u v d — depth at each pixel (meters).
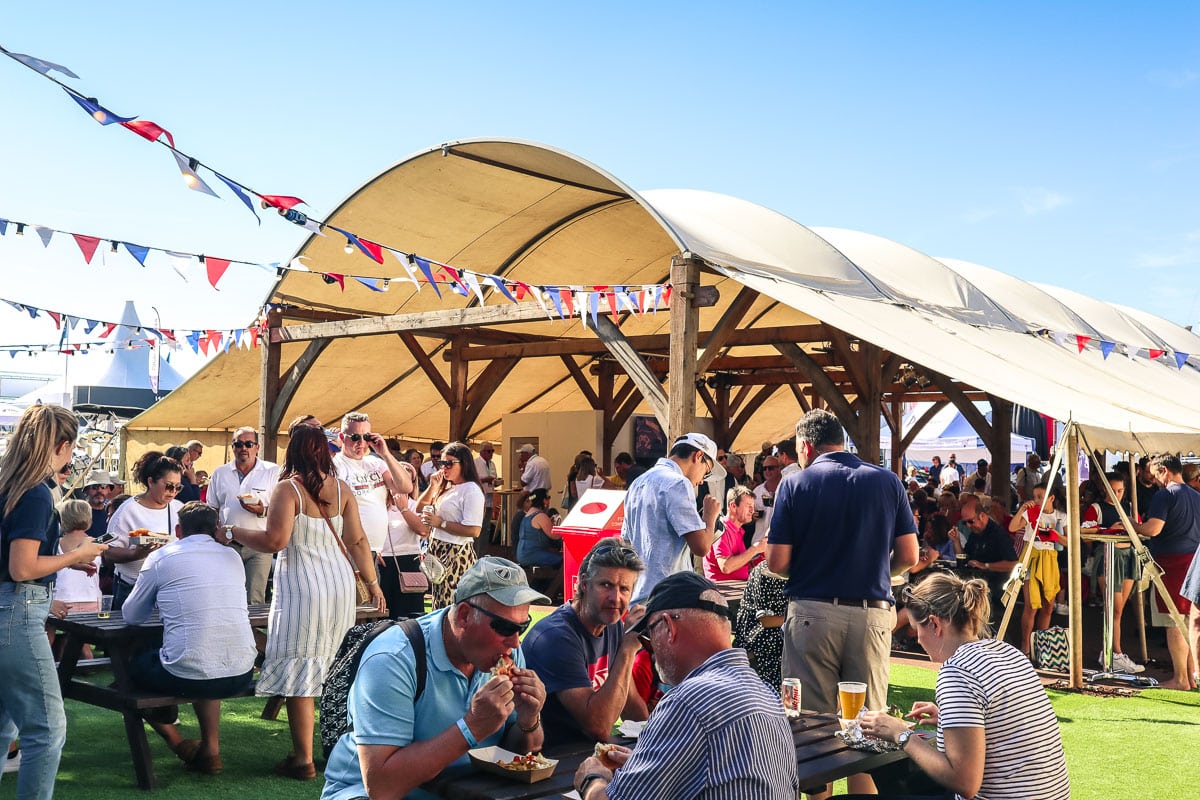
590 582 3.55
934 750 3.24
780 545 4.52
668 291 9.16
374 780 2.70
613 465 16.12
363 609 5.37
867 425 12.24
